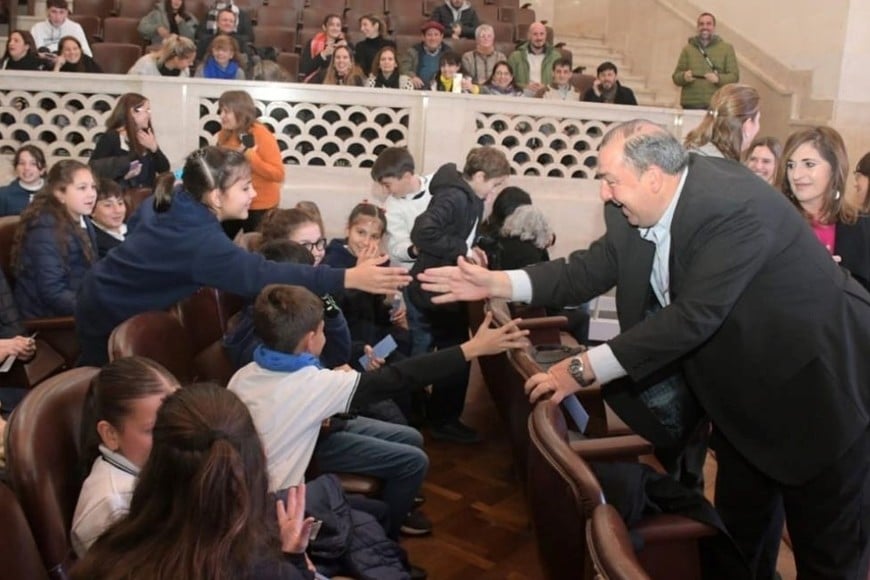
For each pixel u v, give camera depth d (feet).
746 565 5.27
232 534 2.95
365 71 19.75
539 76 20.95
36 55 17.54
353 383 5.82
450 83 18.15
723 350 5.56
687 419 6.64
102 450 4.46
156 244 6.46
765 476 6.05
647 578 3.20
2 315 8.41
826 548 5.81
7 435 4.37
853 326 5.41
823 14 21.70
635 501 5.09
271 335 5.83
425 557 7.74
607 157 5.32
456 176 10.43
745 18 24.39
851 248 7.42
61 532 4.37
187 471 2.97
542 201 17.29
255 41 22.25
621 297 5.96
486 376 9.43
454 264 10.35
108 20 21.81
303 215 8.77
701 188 5.28
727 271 5.09
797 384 5.42
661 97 27.40
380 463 6.99
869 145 21.43
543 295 6.41
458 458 10.08
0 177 15.56
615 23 30.50
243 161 6.56
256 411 5.74
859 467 5.60
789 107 22.48
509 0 27.53
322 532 5.63
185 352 6.46
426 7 25.81
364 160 16.78
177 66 16.25
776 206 5.27
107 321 6.73
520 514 8.66
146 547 2.95
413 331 10.70
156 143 14.46
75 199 9.75
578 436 7.02
